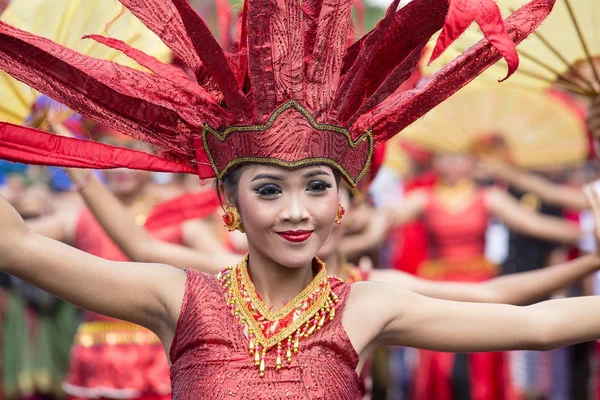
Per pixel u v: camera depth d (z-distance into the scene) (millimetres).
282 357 3828
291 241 3805
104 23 4820
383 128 4051
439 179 11523
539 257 11211
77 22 4824
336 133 3865
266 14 3764
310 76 3822
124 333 8305
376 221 8766
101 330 8336
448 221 11383
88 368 8320
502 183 11820
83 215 8477
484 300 5539
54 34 4812
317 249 3859
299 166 3795
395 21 3904
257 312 3885
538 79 5258
